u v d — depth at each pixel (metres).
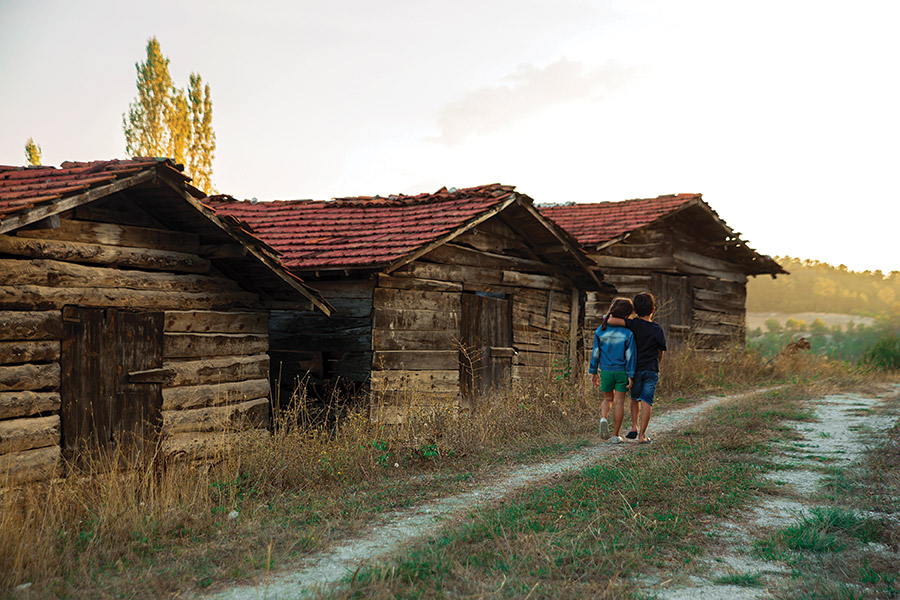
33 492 5.52
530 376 12.20
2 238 5.61
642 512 5.11
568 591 3.64
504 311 11.80
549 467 7.00
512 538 4.52
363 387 9.62
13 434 5.57
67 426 6.05
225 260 7.59
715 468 6.49
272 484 6.49
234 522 5.19
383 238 10.22
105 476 5.94
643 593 3.65
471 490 6.14
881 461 6.79
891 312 67.19
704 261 18.72
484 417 8.93
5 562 4.11
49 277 5.98
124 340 6.61
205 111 30.67
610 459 7.18
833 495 5.68
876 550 4.37
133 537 4.77
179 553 4.46
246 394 7.98
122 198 6.69
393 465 7.18
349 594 3.61
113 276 6.55
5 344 5.61
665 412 10.90
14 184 6.29
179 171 6.25
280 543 4.65
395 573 3.91
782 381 16.20
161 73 29.78
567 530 4.61
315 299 8.02
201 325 7.43
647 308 8.28
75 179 6.12
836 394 13.15
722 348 18.98
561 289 13.21
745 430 8.65
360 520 5.21
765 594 3.67
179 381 7.13
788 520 5.06
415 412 8.73
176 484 5.90
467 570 3.91
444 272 10.55
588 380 11.77
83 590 3.82
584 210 18.81
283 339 10.34
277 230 11.88
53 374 5.95
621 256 16.92
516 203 11.02
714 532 4.77
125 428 6.57
